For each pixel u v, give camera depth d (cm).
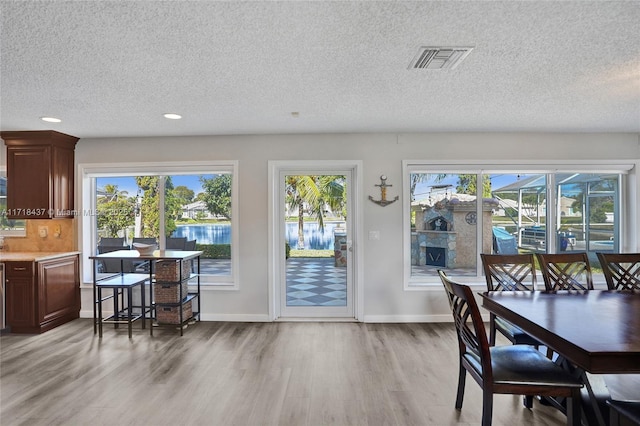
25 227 462
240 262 444
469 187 453
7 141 417
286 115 354
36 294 392
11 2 160
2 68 235
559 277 309
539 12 172
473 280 447
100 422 229
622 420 172
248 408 246
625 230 449
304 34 193
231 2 162
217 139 445
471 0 162
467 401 255
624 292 279
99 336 385
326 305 455
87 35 192
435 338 380
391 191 438
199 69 239
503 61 229
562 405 217
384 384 280
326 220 455
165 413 240
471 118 369
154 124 387
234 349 350
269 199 440
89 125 389
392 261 439
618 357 155
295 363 318
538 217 455
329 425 227
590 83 268
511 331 274
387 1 162
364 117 363
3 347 355
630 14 173
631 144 438
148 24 181
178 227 464
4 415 237
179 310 399
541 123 390
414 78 258
